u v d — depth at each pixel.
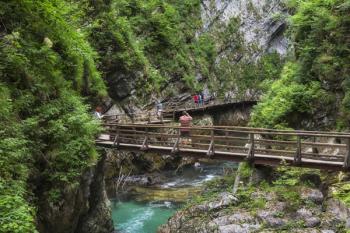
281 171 15.24
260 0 60.31
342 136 12.75
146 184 25.30
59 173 11.72
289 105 18.61
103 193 17.28
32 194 10.52
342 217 12.42
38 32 13.93
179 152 16.39
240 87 54.00
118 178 25.81
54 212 11.63
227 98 51.50
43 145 11.55
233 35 56.81
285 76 21.83
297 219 12.83
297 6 24.55
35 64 12.89
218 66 53.78
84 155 12.87
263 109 20.30
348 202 12.54
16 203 8.32
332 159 13.73
